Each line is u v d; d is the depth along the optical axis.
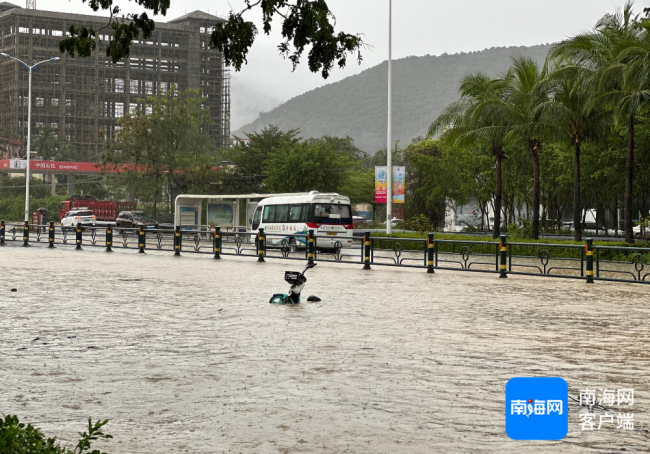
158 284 17.84
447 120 37.94
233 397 6.42
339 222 35.41
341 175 62.84
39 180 107.81
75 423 5.56
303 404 6.18
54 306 13.21
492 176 50.91
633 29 30.84
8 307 13.02
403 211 60.50
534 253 26.14
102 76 163.12
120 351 8.74
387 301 14.60
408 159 60.06
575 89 31.31
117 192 77.12
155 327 10.74
